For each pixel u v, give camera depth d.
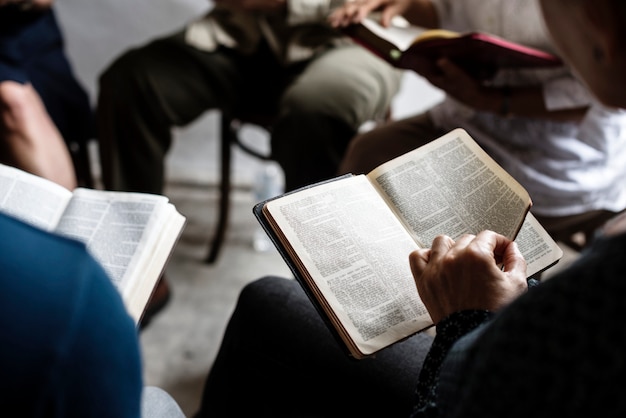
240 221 1.93
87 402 0.34
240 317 0.77
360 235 0.66
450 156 0.75
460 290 0.56
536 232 0.71
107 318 0.35
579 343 0.36
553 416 0.37
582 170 1.09
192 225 1.88
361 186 0.71
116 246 0.64
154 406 0.66
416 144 1.16
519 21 1.10
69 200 0.69
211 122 1.99
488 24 1.16
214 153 2.05
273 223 0.65
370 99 1.38
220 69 1.48
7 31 1.29
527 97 1.06
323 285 0.62
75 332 0.32
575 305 0.36
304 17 1.35
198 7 1.83
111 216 0.66
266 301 0.76
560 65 1.00
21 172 0.69
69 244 0.35
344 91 1.34
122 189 1.47
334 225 0.66
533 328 0.37
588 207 1.11
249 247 1.82
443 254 0.59
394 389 0.71
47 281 0.32
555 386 0.36
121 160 1.45
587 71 0.43
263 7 1.36
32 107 1.28
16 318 0.31
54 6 1.82
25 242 0.33
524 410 0.38
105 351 0.34
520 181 1.09
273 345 0.74
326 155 1.36
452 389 0.43
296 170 1.38
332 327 0.61
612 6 0.38
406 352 0.74
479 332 0.44
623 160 1.12
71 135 1.54
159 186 1.51
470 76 1.03
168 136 1.47
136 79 1.39
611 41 0.39
